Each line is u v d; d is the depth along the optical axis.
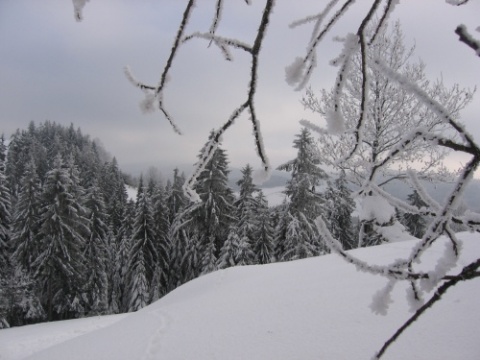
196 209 25.05
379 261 7.15
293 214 21.89
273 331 4.83
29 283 29.20
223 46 1.20
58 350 6.04
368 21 1.05
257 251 25.64
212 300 7.00
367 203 9.73
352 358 3.79
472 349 3.43
